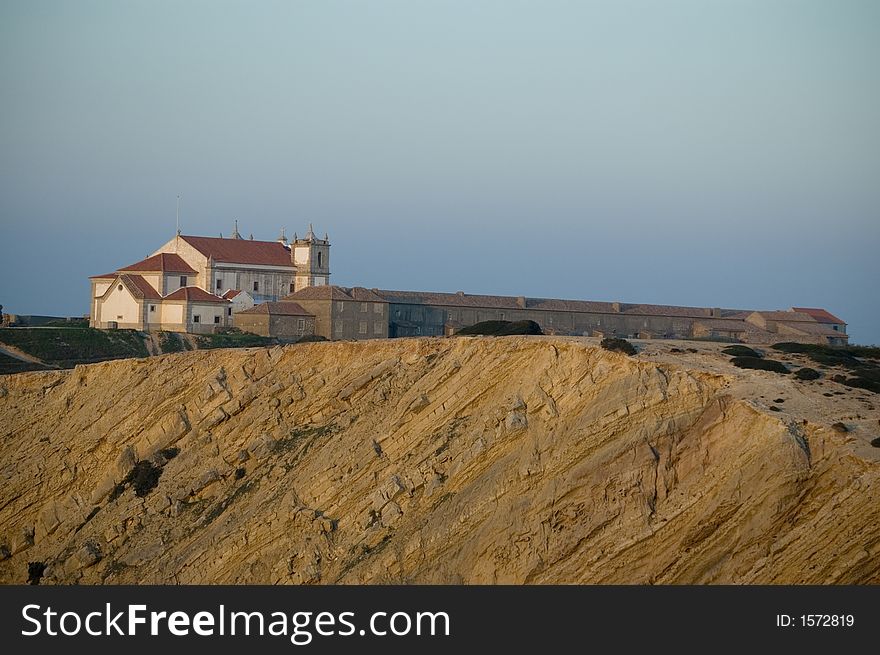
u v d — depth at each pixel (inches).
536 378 6510.8
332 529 6328.7
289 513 6471.5
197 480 7042.3
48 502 7455.7
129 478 7322.8
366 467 6579.7
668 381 6063.0
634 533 5506.9
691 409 5846.5
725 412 5787.4
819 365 6678.2
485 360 6855.3
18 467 7672.2
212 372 7711.6
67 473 7549.2
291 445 7091.5
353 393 7185.0
